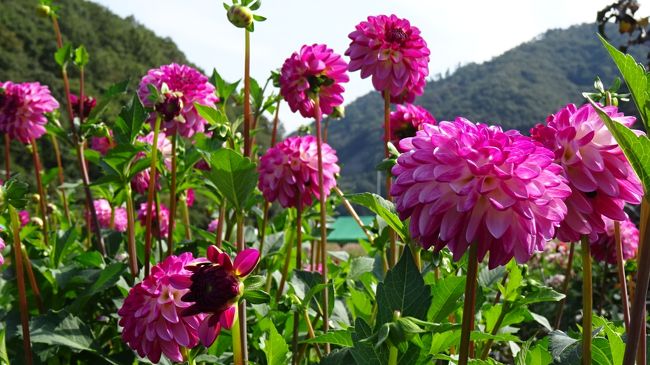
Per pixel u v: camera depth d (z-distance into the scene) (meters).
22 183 2.20
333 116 3.57
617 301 4.85
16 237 2.35
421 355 1.65
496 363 1.93
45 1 4.08
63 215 6.02
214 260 1.66
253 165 2.42
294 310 2.45
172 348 2.09
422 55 3.00
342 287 3.58
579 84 117.00
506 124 107.25
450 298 1.95
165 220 4.84
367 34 3.03
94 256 3.39
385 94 3.06
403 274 1.74
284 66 3.17
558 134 1.63
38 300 2.94
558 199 1.46
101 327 3.41
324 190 3.14
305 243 4.75
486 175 1.42
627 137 1.28
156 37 34.62
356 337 1.65
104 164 3.07
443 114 110.44
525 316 3.09
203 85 3.48
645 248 1.36
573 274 5.69
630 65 1.29
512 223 1.45
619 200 1.65
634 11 3.50
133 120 3.06
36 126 4.24
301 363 2.92
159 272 2.10
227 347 2.71
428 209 1.52
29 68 29.83
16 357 2.61
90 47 31.81
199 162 3.71
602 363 1.90
